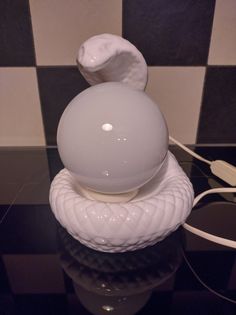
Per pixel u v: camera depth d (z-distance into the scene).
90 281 0.32
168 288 0.31
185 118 0.57
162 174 0.39
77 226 0.31
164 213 0.32
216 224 0.40
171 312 0.28
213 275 0.32
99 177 0.31
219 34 0.50
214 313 0.28
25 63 0.51
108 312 0.28
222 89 0.54
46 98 0.55
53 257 0.35
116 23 0.49
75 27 0.49
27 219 0.41
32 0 0.47
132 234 0.31
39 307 0.29
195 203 0.42
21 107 0.55
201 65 0.52
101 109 0.30
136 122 0.30
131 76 0.39
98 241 0.32
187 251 0.36
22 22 0.48
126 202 0.34
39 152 0.58
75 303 0.29
